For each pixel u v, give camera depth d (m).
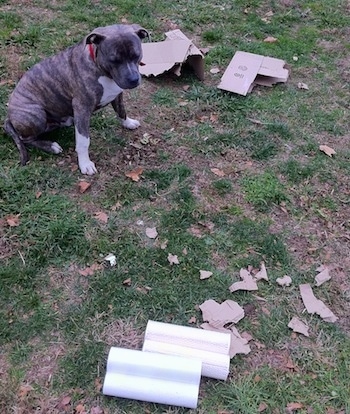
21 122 1.64
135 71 1.45
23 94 1.63
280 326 1.32
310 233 1.54
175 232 1.51
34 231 1.49
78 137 1.60
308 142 1.84
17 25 2.28
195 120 1.90
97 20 2.35
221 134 1.84
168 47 2.04
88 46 1.50
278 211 1.60
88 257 1.44
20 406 1.15
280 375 1.22
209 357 1.19
